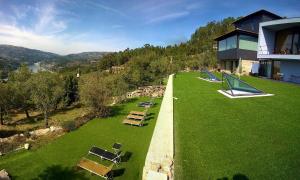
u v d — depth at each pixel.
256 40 29.95
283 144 7.63
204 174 6.29
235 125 9.68
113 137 13.12
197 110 12.46
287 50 23.86
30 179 9.16
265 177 5.90
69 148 11.84
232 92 15.95
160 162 7.05
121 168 9.57
